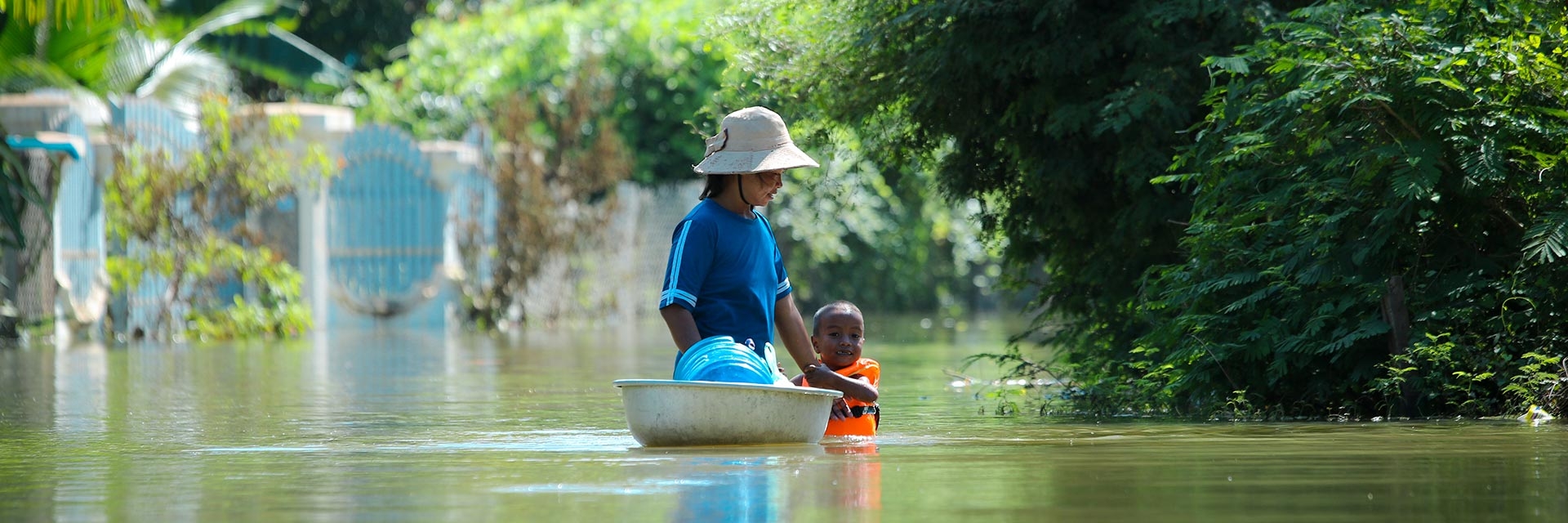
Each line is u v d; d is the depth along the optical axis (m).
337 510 4.78
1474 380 8.05
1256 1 10.03
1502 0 8.57
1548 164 7.98
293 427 8.09
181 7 29.42
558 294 29.20
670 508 4.70
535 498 4.96
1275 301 8.82
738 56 11.37
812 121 11.62
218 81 29.20
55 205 19.89
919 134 11.59
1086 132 10.66
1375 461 5.81
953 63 10.29
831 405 6.87
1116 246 10.82
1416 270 8.47
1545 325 8.23
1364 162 8.11
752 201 7.28
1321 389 8.47
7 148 17.64
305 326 23.14
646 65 32.88
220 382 12.55
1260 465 5.71
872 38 10.52
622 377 13.05
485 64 32.47
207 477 5.70
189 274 22.30
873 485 5.21
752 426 6.59
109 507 4.94
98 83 27.12
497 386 11.88
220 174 22.45
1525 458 5.88
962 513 4.56
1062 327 11.75
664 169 33.69
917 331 25.45
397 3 40.72
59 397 10.77
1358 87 8.00
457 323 26.62
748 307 7.23
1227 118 8.83
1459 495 4.84
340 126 25.59
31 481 5.67
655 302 34.41
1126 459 5.95
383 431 7.76
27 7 14.74
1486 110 8.03
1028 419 8.36
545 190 27.47
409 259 26.45
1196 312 9.00
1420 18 8.62
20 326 19.64
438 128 31.67
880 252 37.62
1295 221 8.71
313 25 40.34
